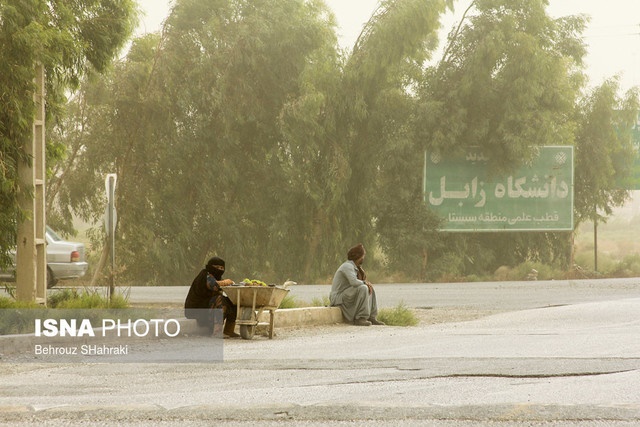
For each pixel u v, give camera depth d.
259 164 63.34
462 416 10.44
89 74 30.67
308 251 63.03
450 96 61.03
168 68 59.38
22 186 25.50
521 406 10.98
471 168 62.31
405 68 63.59
